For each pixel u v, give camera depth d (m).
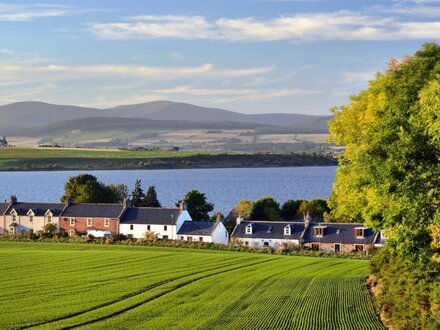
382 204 51.16
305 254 113.06
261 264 94.38
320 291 70.19
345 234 132.00
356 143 75.31
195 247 121.44
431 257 46.94
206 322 55.44
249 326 53.84
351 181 61.38
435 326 41.09
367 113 70.06
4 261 95.31
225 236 150.88
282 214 177.88
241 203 174.88
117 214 155.88
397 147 48.06
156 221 151.75
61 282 76.56
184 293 69.50
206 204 172.12
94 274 82.88
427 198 45.09
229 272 85.50
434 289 43.69
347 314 57.91
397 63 69.12
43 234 135.50
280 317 57.06
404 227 46.22
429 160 46.56
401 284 50.72
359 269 89.31
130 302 64.31
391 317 51.03
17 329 53.62
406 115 54.47
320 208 174.38
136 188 185.50
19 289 71.81
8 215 165.00
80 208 161.12
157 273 84.06
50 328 53.81
